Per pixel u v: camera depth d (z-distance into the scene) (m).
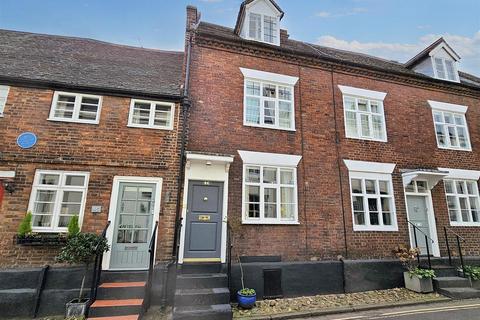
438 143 10.31
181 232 6.83
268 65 9.12
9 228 6.02
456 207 9.65
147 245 6.69
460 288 7.28
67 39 10.41
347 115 9.58
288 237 7.61
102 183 6.74
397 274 7.95
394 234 8.59
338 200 8.37
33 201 6.30
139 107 7.65
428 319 5.54
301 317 5.75
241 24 10.01
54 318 5.40
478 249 9.24
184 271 6.46
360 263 7.73
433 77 11.10
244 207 7.59
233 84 8.52
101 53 9.87
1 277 5.66
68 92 7.17
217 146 7.79
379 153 9.30
